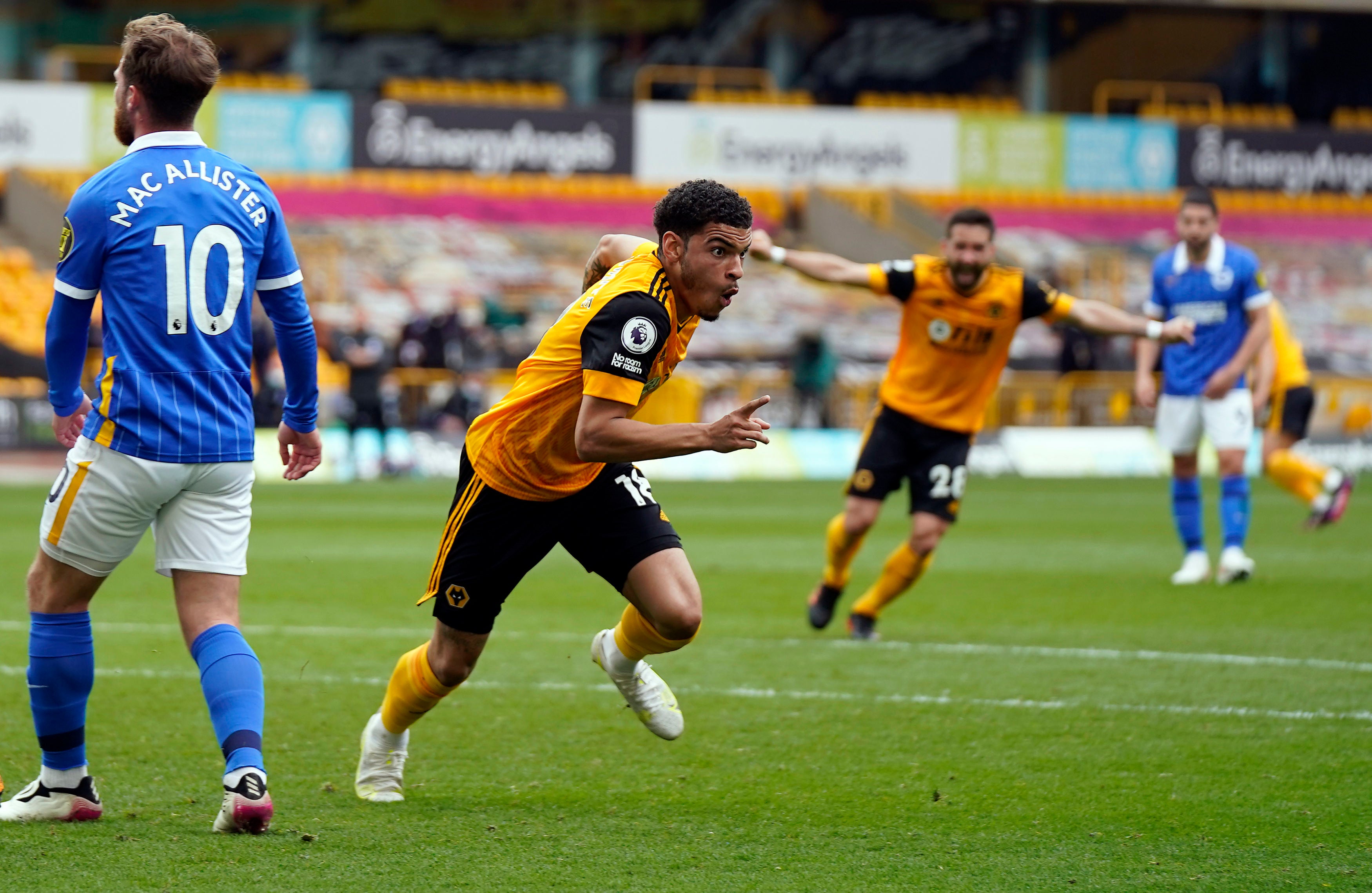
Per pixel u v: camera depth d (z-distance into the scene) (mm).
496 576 15680
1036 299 26078
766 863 13586
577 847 14070
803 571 39281
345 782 16797
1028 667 24750
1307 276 111062
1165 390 36812
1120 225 113125
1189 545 37062
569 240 105250
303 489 67750
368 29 131625
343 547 43719
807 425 83438
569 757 18141
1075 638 28000
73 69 124812
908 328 26781
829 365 83562
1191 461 36844
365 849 13898
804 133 107562
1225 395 35875
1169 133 111875
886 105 128625
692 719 20469
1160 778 17094
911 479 27203
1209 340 35875
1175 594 34469
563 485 15539
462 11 131875
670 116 105688
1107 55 135000
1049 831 14781
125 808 15398
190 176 14102
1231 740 19172
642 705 16750
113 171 14031
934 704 21578
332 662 24812
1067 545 46188
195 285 13977
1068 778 17109
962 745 18859
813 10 133125
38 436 73500
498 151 103188
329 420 82938
